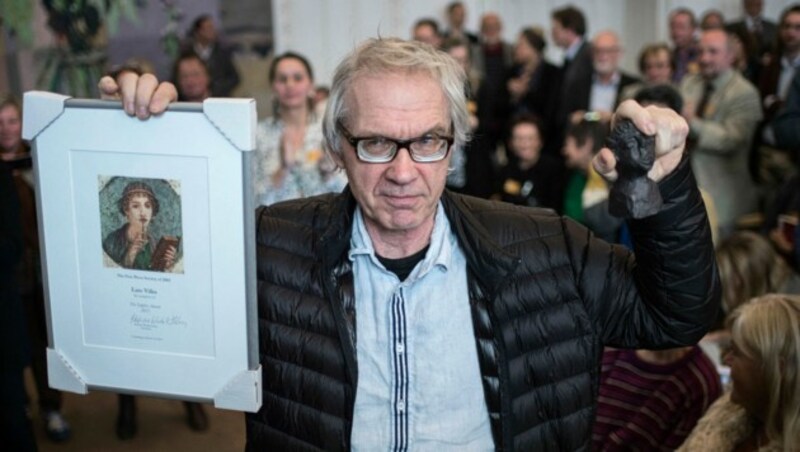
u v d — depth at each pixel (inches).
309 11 276.5
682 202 43.1
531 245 50.3
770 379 63.1
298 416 50.1
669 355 80.4
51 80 218.1
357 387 49.4
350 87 45.4
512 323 49.3
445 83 45.6
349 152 46.1
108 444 138.8
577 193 151.8
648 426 79.4
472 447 49.8
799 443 62.4
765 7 271.9
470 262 49.4
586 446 50.8
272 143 132.6
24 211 127.7
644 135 40.2
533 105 234.4
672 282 45.2
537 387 49.8
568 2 302.2
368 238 50.1
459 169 165.5
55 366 49.5
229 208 45.4
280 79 130.6
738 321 65.6
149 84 45.2
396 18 285.7
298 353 49.9
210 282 46.6
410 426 49.4
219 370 47.5
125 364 48.8
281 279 50.8
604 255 50.3
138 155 46.1
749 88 161.5
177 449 136.8
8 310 110.2
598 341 50.4
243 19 263.0
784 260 112.6
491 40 266.1
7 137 128.0
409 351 49.5
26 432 115.5
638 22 298.7
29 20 212.5
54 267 48.4
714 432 69.6
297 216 52.4
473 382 49.8
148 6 236.5
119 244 47.4
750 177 164.6
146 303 47.7
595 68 215.0
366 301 50.2
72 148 46.7
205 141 45.0
